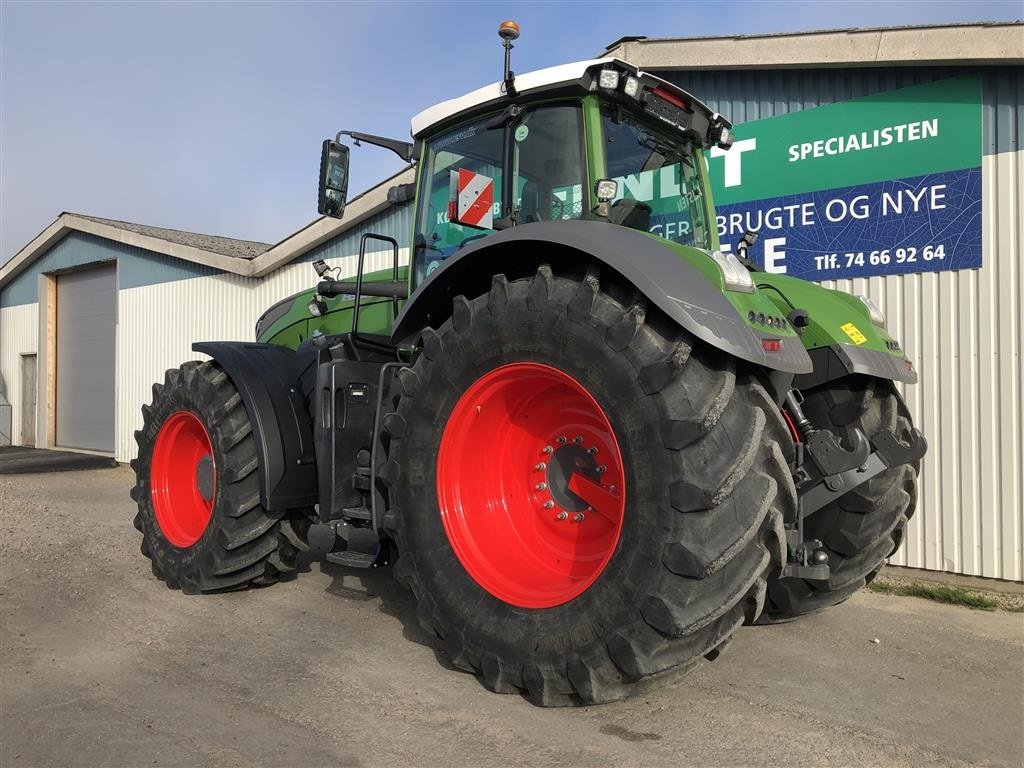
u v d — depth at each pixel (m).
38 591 4.59
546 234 2.93
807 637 3.90
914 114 5.36
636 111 3.65
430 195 4.17
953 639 3.90
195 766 2.46
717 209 6.28
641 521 2.61
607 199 3.22
